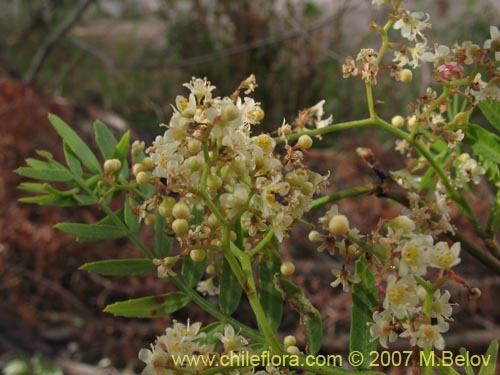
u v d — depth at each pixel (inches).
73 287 11.1
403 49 3.5
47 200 3.8
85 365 9.9
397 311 2.5
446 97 3.4
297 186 2.9
